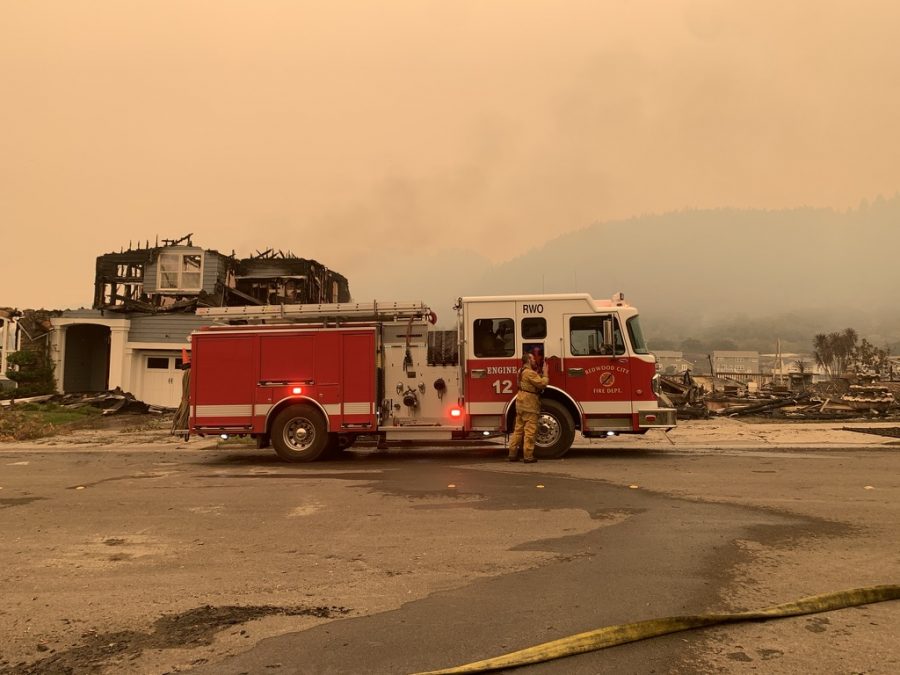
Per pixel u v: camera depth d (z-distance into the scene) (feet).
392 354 37.63
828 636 11.85
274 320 39.06
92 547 18.43
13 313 83.41
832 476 28.73
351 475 31.27
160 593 14.60
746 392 90.12
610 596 13.97
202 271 87.04
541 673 10.63
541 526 20.13
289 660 11.20
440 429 36.96
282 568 16.28
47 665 11.14
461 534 19.29
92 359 89.61
